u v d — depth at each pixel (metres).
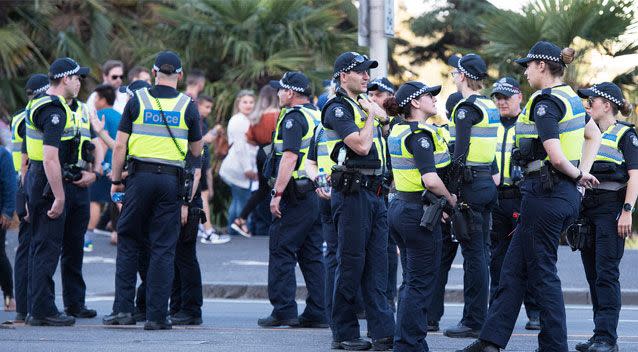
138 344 21.00
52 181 23.31
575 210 18.52
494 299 19.08
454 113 22.17
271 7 50.88
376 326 20.22
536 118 18.20
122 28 54.50
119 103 36.31
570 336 23.83
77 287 25.78
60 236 24.00
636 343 22.27
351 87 19.69
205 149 28.50
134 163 22.98
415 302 18.61
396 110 18.78
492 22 50.09
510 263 18.80
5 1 51.41
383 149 20.31
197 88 33.88
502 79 24.06
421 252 18.64
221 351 20.17
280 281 24.34
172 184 23.06
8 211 26.55
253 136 37.50
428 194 18.50
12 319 26.03
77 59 52.16
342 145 19.80
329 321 22.08
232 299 32.47
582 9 48.28
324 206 22.17
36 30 52.19
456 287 32.19
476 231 22.45
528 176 18.59
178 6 52.09
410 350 18.61
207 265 35.78
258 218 42.50
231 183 41.34
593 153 19.31
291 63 49.84
